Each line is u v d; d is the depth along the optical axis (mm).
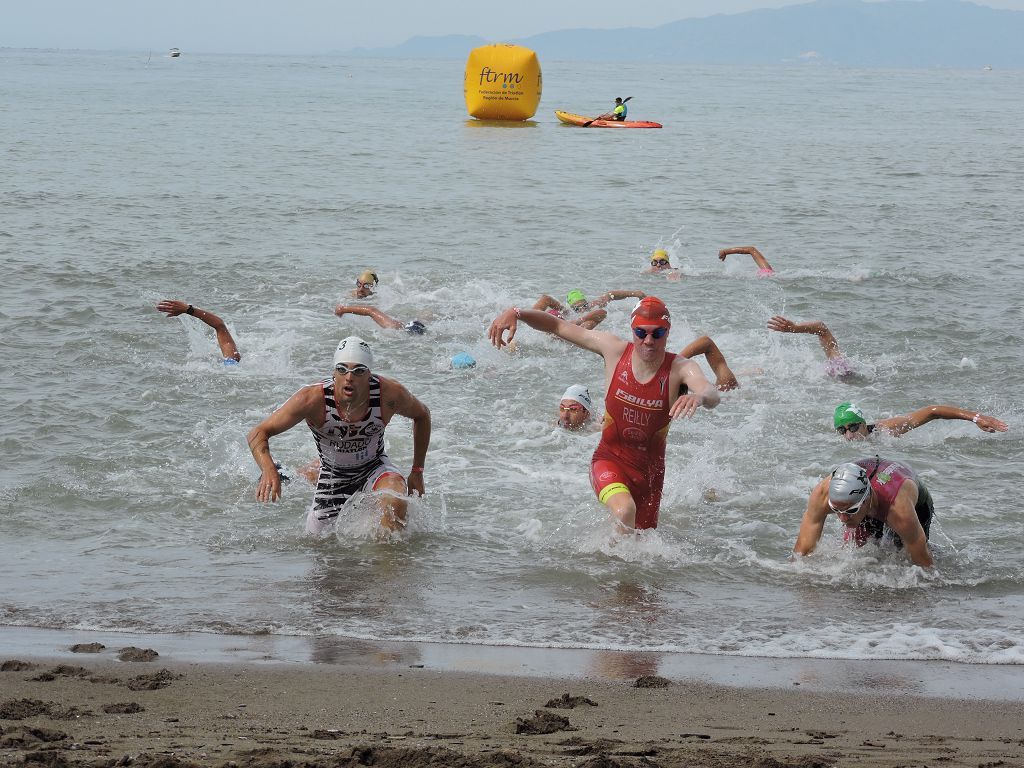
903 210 26844
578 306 15703
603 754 4379
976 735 5031
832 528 8812
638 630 6766
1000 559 8156
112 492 9281
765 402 12367
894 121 64562
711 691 5668
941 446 10914
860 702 5547
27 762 4016
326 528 8602
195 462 10070
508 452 10664
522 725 4930
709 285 18125
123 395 11906
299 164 35250
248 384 12523
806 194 29703
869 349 14453
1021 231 23734
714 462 10406
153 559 7938
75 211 23938
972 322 15727
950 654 6406
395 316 15883
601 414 11805
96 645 6184
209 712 5086
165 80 119312
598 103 83500
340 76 154625
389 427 11266
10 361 12938
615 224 24375
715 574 7887
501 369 13516
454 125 54844
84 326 14609
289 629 6629
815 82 170375
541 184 31203
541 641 6523
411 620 6859
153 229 22125
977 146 46000
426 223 23938
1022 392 12711
